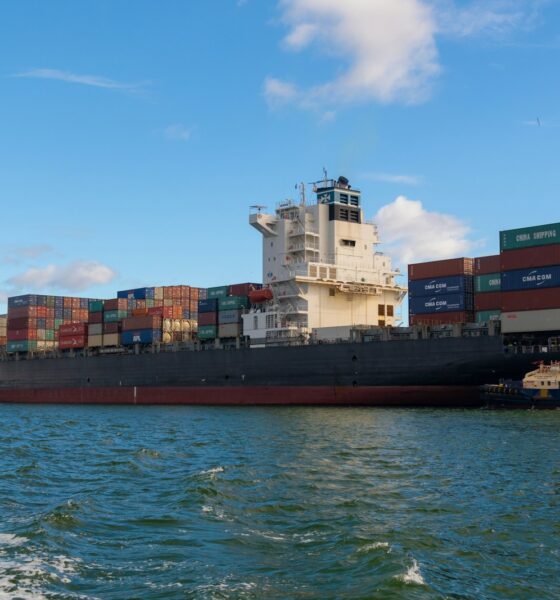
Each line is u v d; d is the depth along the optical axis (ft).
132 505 74.33
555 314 167.43
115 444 130.31
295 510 71.41
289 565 54.03
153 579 51.31
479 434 129.18
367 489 81.35
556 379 169.07
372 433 135.44
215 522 66.69
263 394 220.84
